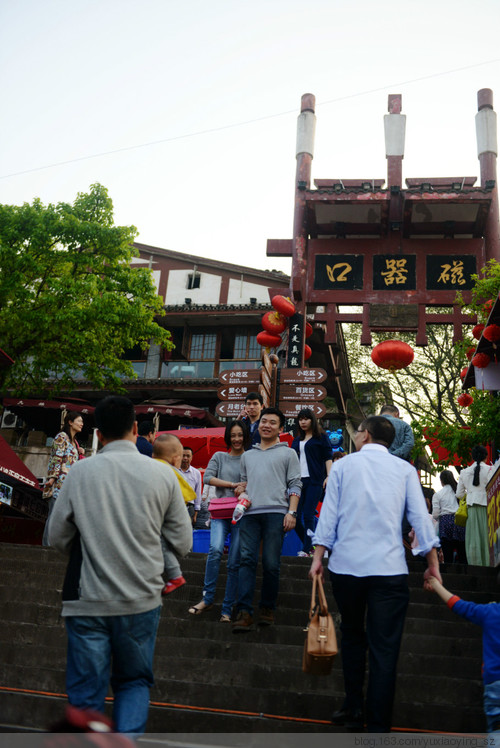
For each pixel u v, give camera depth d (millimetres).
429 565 3877
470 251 15148
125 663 3037
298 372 14633
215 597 6199
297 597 5902
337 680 4621
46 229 18031
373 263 15344
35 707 4258
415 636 5043
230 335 26594
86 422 24141
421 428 9805
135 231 18875
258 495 5621
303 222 15461
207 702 4449
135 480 3227
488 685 3402
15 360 18234
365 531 3873
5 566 6668
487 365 9641
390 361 12008
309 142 16141
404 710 4148
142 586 3090
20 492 14836
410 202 14773
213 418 23359
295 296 15266
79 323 17562
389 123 15766
